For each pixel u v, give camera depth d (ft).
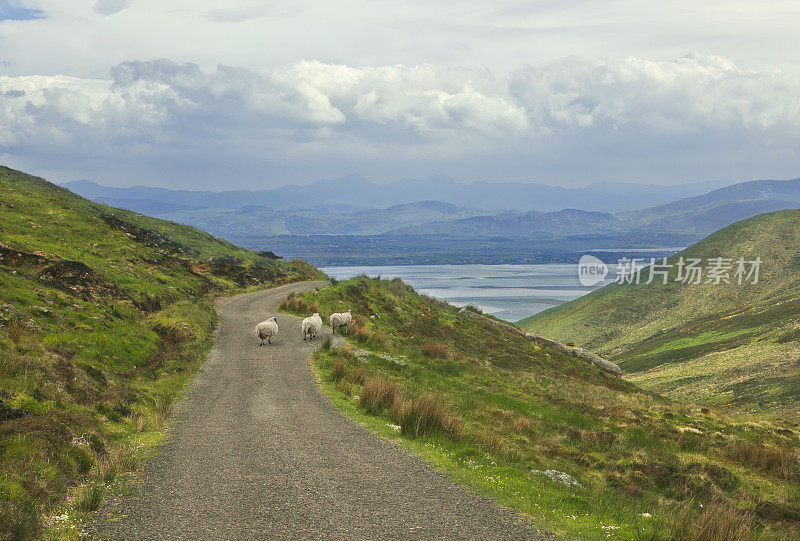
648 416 75.05
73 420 34.47
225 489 28.91
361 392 57.31
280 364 76.48
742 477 50.16
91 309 77.00
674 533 26.35
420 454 37.96
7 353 42.11
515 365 128.26
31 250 96.48
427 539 22.86
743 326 365.40
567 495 32.53
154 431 42.01
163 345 78.07
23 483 24.39
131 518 24.22
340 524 24.23
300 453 36.96
